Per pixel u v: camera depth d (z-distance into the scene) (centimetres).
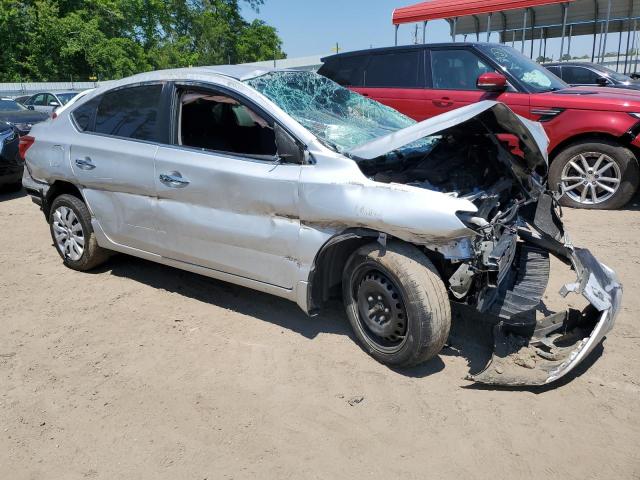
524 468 270
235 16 5494
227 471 270
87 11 3859
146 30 4503
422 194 316
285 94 412
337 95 461
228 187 381
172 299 456
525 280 380
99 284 488
